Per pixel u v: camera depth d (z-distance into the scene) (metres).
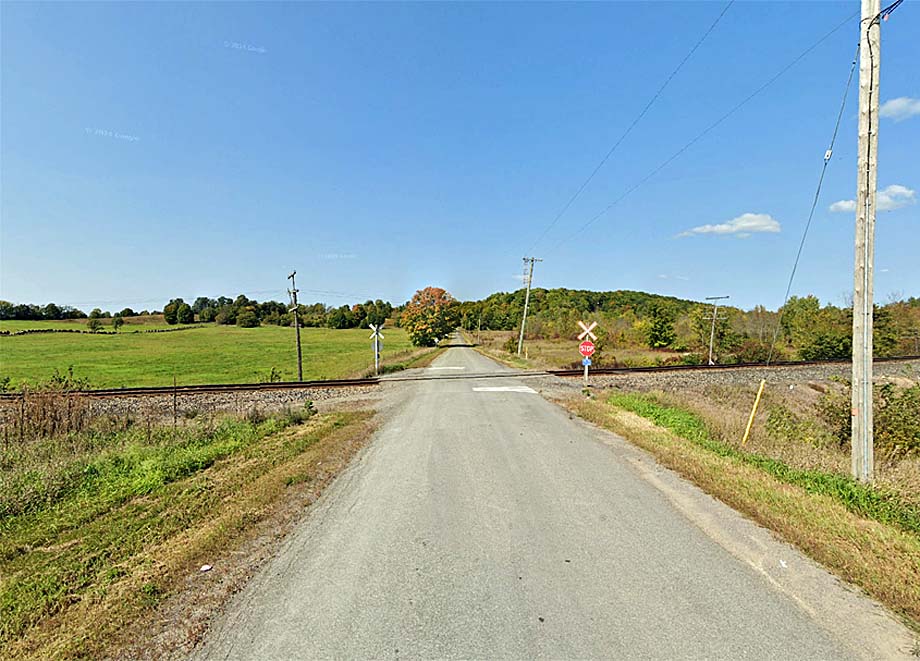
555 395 19.03
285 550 5.46
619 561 5.10
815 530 5.69
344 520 6.34
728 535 5.75
